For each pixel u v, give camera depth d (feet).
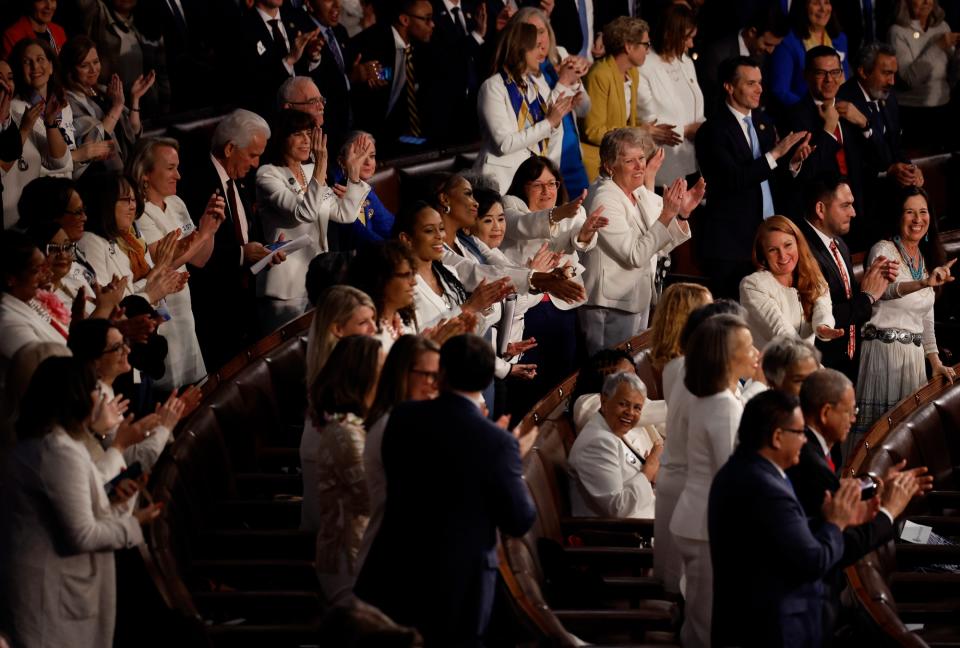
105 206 57.36
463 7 93.86
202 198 67.31
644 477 57.21
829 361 67.62
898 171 93.30
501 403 66.39
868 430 65.82
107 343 47.11
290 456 60.44
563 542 55.21
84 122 70.13
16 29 71.10
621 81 86.02
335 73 84.74
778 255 64.49
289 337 65.05
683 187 70.33
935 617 52.26
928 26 111.75
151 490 49.93
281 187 68.44
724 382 45.47
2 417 47.42
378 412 43.09
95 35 80.94
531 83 79.41
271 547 51.42
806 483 43.34
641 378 66.39
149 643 45.42
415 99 90.94
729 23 97.96
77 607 44.16
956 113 111.65
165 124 79.61
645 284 73.36
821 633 42.24
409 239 58.49
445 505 40.22
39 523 43.62
